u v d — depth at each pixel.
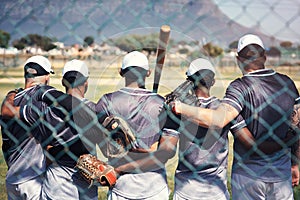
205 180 3.46
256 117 3.40
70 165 3.47
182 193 3.50
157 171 3.36
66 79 3.38
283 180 3.54
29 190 3.74
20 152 3.71
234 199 3.62
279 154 3.53
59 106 3.37
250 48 3.48
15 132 3.65
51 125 3.40
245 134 3.43
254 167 3.52
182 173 3.49
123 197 3.34
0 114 3.65
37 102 3.45
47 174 3.54
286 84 3.48
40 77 3.63
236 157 3.57
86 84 3.38
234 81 3.47
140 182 3.33
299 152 3.71
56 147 3.42
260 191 3.54
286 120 3.45
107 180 3.33
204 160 3.42
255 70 3.48
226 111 3.33
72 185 3.47
